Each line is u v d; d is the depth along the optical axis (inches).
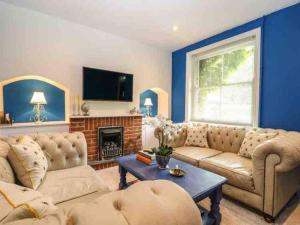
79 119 130.8
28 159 60.9
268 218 73.2
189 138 133.4
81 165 87.0
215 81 154.6
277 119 113.4
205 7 107.4
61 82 128.5
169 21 125.4
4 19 108.5
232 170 85.0
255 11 112.0
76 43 133.2
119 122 150.4
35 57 118.6
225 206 83.9
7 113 115.6
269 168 72.2
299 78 103.9
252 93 126.7
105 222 19.0
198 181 68.2
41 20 119.6
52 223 19.1
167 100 189.0
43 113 132.8
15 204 28.2
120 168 91.0
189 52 170.7
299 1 101.4
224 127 124.8
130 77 159.0
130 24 131.5
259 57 119.8
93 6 109.2
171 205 22.8
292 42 105.7
